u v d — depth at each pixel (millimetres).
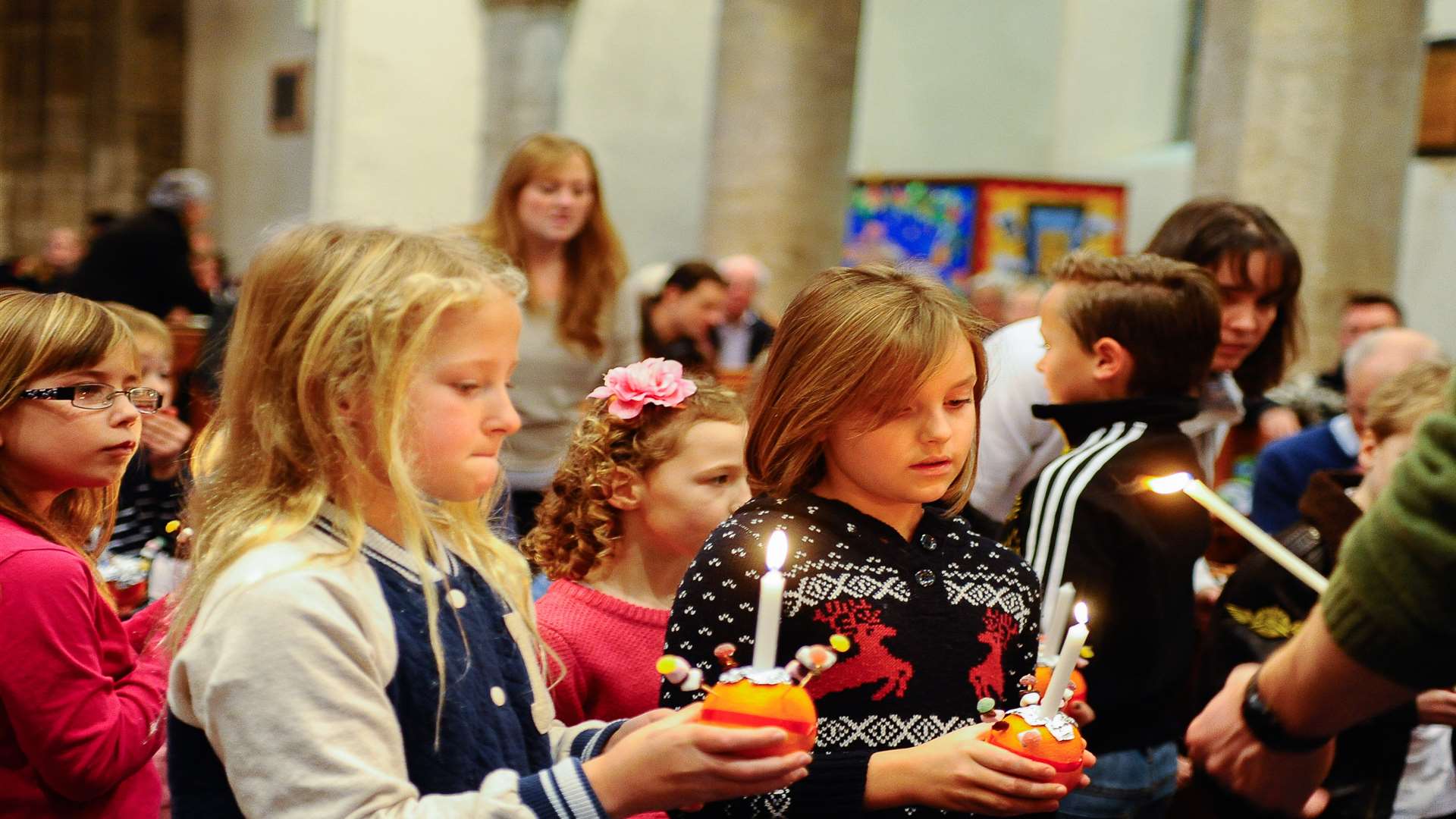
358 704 1255
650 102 10516
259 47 11875
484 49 10773
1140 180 12375
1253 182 6242
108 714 1797
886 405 1590
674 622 1626
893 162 13906
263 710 1227
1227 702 1371
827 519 1650
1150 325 2316
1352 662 1129
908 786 1473
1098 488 2189
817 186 7359
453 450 1348
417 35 10508
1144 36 12672
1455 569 1043
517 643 1497
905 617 1623
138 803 1909
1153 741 2254
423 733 1327
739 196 7328
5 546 1784
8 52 13336
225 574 1299
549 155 3738
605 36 10320
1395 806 2311
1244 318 2777
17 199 13422
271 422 1346
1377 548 1091
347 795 1212
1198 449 2916
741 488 2154
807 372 1633
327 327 1318
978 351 1687
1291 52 6156
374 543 1366
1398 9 6070
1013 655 1718
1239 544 3574
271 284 1379
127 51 12734
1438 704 2170
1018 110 13047
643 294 5523
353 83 10242
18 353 1880
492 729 1389
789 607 1588
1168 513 2236
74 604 1790
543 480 3775
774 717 1225
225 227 12266
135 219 6992
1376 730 2250
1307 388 5703
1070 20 12844
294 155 11328
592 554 2186
